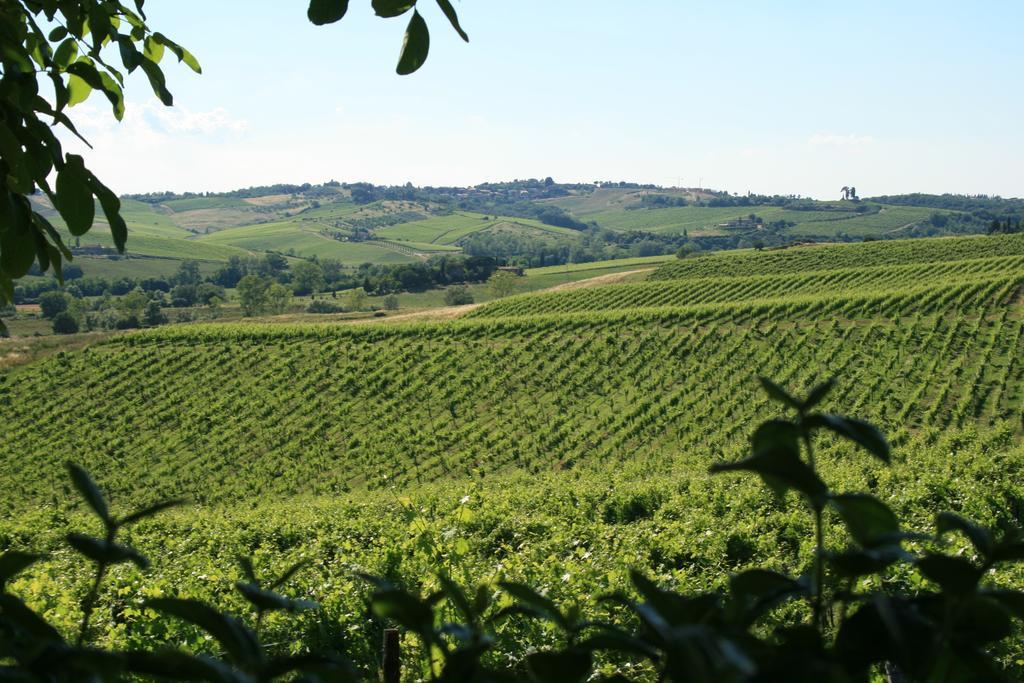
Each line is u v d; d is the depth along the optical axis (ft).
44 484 154.92
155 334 218.38
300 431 173.06
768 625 20.02
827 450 106.52
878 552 3.61
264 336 215.92
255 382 195.83
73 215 6.88
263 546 53.26
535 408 173.27
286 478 152.46
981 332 184.14
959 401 154.10
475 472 147.43
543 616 4.28
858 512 3.69
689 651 2.87
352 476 151.33
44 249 7.14
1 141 6.60
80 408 189.06
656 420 160.15
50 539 64.39
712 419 158.51
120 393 195.11
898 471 68.08
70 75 8.25
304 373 198.39
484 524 52.16
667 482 75.97
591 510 66.18
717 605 3.68
